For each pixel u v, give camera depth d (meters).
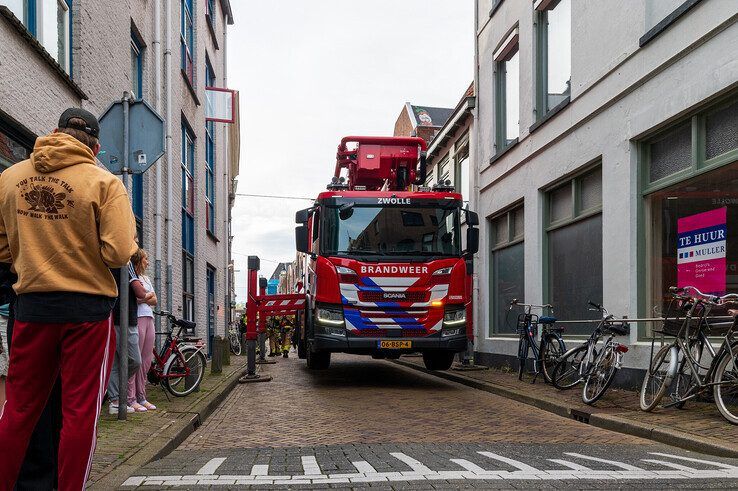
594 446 5.48
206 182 18.16
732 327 6.14
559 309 11.34
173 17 13.02
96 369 3.05
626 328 7.90
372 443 5.68
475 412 7.77
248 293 12.22
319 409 8.02
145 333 7.08
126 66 9.88
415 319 10.02
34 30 6.62
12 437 2.96
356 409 8.01
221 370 11.73
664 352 6.95
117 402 6.63
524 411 7.85
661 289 8.41
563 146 10.88
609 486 3.90
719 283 7.27
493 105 14.55
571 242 10.93
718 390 6.11
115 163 6.00
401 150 12.20
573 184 10.75
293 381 11.55
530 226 12.22
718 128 7.35
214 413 7.75
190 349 8.58
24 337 2.97
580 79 10.22
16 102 5.88
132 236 3.03
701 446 5.20
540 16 12.23
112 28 9.09
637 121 8.64
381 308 10.00
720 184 7.27
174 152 12.90
